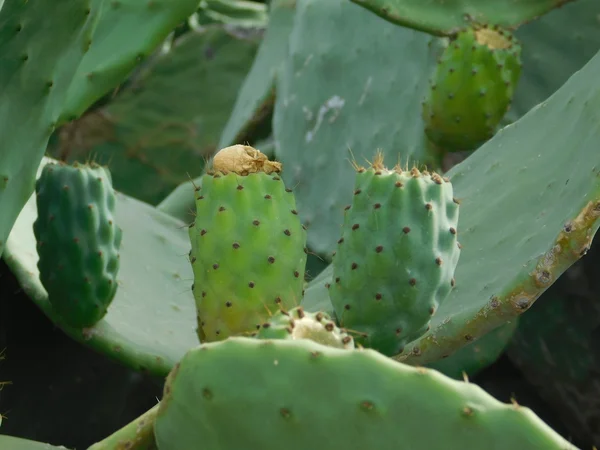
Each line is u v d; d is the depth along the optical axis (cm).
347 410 46
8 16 55
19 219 84
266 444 47
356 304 59
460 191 80
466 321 65
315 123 111
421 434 45
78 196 74
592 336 91
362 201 59
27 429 88
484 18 88
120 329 79
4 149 58
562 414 97
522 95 107
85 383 90
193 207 108
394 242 58
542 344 94
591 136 67
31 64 57
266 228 59
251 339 47
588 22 105
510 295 63
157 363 78
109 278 76
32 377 88
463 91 85
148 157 148
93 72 72
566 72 106
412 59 105
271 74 123
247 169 60
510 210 73
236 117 129
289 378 46
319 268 105
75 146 146
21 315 88
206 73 152
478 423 45
